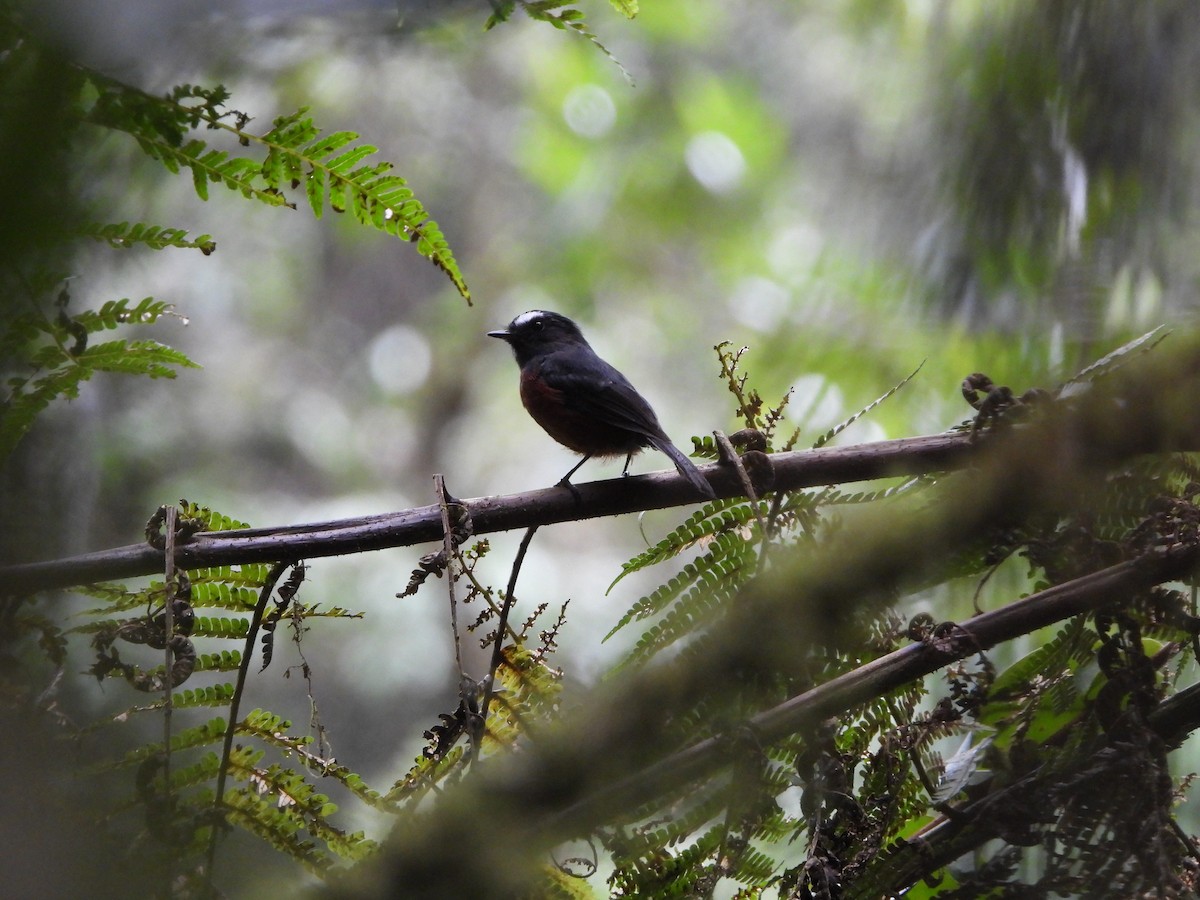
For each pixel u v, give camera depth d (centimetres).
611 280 2167
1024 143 663
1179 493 509
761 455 495
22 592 411
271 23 461
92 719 430
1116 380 431
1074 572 460
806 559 422
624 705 401
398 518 470
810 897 412
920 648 430
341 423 2261
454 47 1619
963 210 706
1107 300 629
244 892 397
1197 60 621
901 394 902
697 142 2044
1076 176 644
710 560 491
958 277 710
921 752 493
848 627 420
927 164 796
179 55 464
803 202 1641
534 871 382
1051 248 654
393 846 375
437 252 439
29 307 375
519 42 2016
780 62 1808
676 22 1989
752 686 418
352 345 2398
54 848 324
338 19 461
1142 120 624
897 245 822
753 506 457
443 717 431
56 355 409
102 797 382
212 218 2047
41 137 274
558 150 2095
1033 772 471
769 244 1984
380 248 2330
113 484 920
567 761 388
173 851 372
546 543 1964
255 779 434
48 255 288
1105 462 427
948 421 871
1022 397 479
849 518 457
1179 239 620
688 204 2072
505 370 2291
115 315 414
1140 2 629
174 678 424
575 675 543
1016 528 461
